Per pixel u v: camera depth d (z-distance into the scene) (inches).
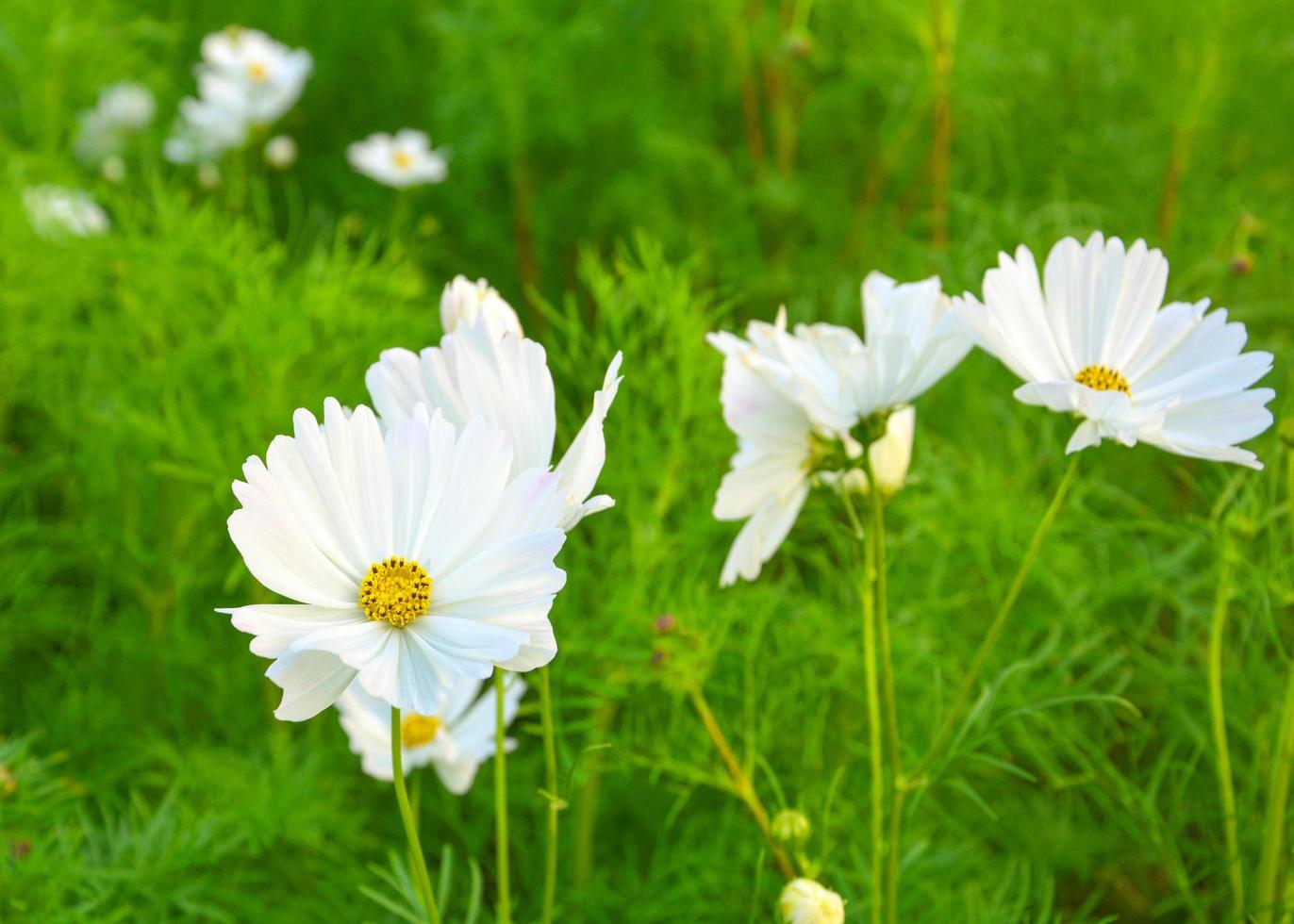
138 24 75.1
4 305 53.0
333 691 32.4
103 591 53.7
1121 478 52.1
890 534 48.1
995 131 68.9
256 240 56.1
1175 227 59.3
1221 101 61.2
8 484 53.3
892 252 63.7
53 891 40.9
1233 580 42.0
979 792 47.4
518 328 36.1
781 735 44.8
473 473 32.8
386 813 49.3
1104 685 47.6
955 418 52.1
